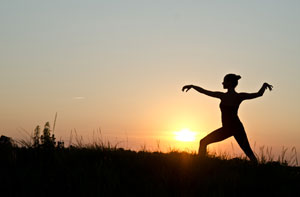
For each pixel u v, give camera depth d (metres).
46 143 8.79
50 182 6.96
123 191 6.84
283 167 8.77
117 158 8.62
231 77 9.29
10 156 8.22
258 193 7.28
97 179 7.14
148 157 8.80
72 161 8.26
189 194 6.86
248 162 9.09
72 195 6.55
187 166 8.31
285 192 7.36
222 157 9.55
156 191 6.84
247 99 9.25
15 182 6.94
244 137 9.16
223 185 7.33
